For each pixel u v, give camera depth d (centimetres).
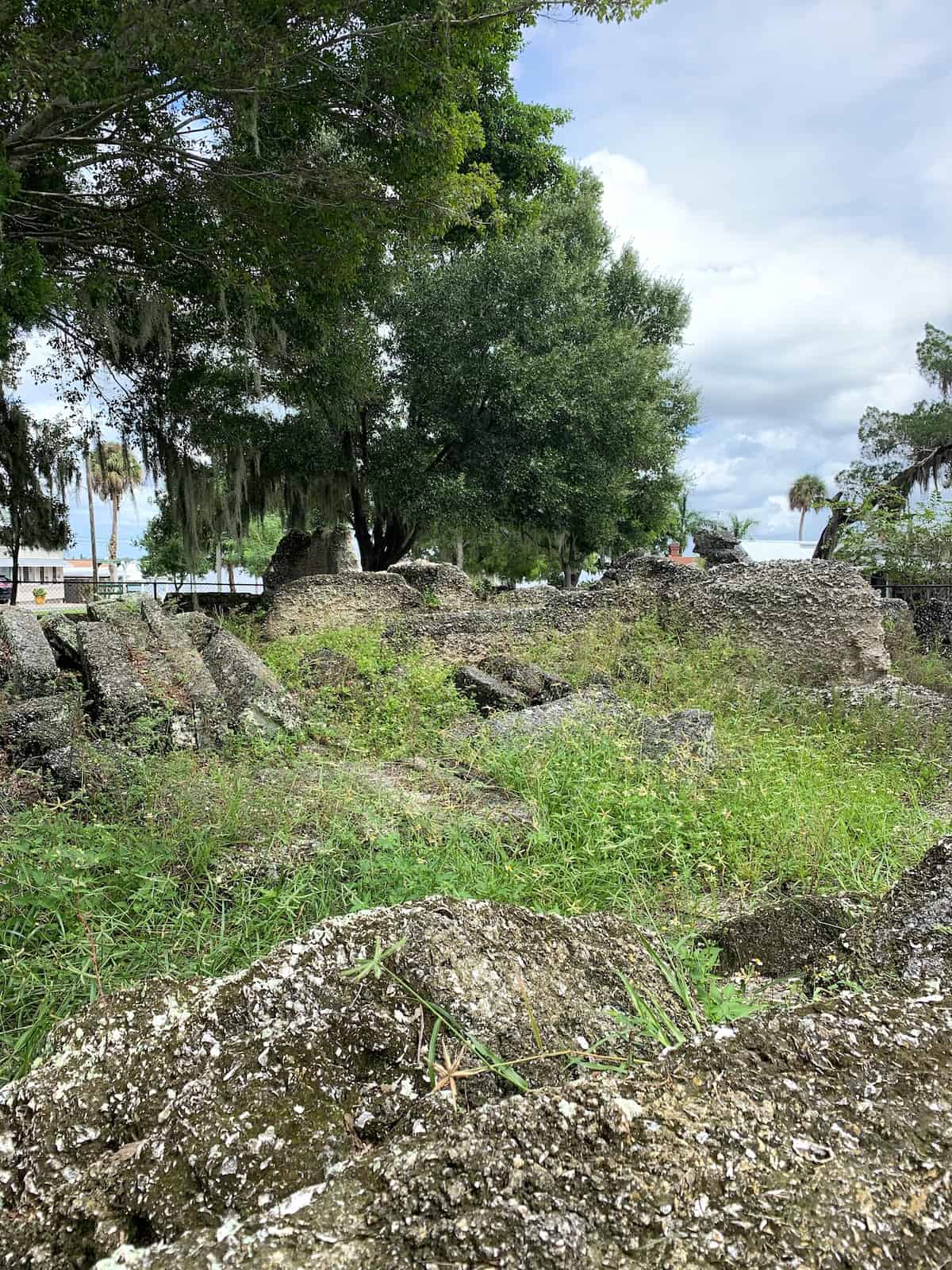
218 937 262
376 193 1012
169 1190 104
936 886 206
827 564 878
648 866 352
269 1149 110
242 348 1373
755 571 909
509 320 1756
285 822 346
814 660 846
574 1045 142
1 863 273
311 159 1012
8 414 1513
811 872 361
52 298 908
